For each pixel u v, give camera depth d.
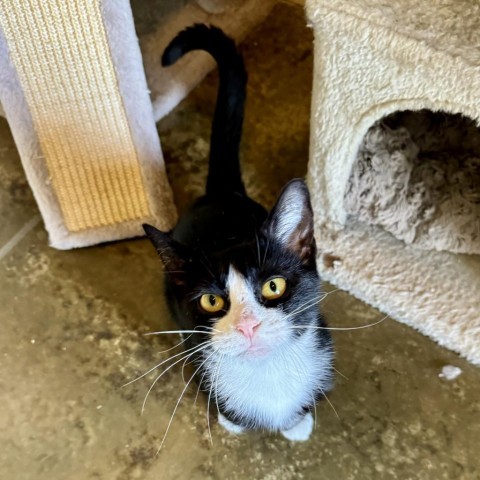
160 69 0.57
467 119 0.50
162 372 0.46
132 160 0.48
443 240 0.48
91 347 0.48
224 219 0.44
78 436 0.44
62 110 0.44
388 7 0.37
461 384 0.45
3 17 0.39
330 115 0.43
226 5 0.59
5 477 0.43
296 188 0.36
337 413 0.44
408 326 0.47
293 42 0.60
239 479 0.43
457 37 0.36
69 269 0.51
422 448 0.43
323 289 0.49
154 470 0.43
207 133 0.56
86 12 0.40
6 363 0.47
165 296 0.47
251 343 0.35
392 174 0.48
